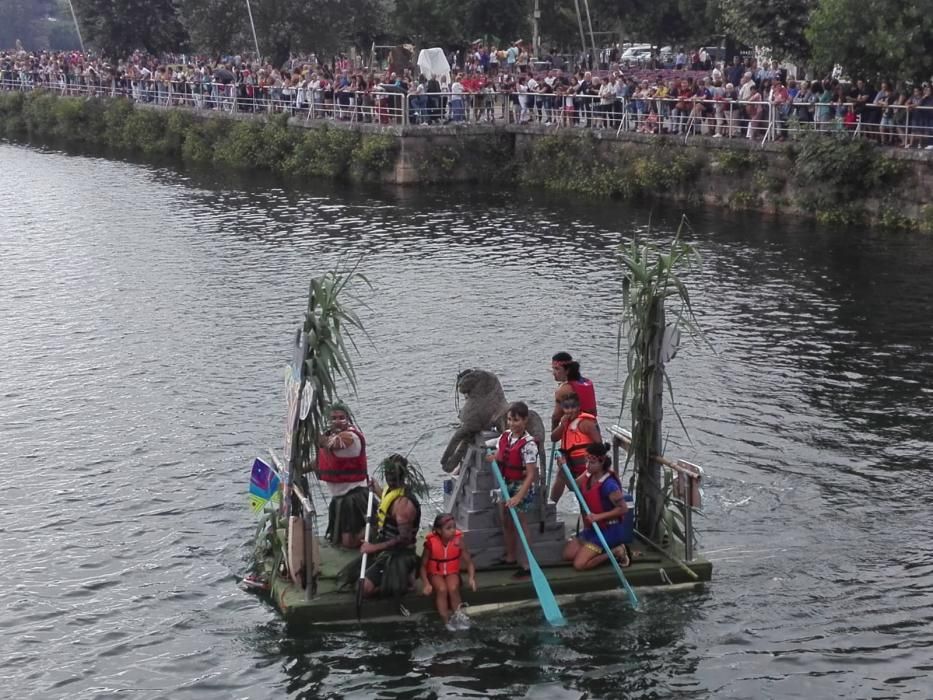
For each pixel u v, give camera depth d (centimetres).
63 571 1448
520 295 2689
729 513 1570
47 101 6481
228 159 5134
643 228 3428
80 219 3838
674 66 5178
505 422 1345
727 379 2095
